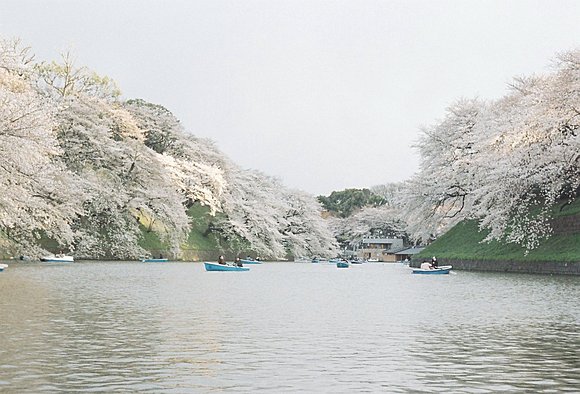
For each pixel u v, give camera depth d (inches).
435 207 2945.4
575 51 1657.2
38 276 1519.4
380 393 364.5
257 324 665.6
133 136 3115.2
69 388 369.7
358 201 6934.1
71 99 2748.5
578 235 1731.1
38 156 1453.0
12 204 1530.5
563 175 1738.4
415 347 524.7
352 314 773.3
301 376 409.4
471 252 2258.9
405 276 1978.3
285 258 4650.6
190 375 409.1
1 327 619.2
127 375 406.9
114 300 933.2
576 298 999.6
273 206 4554.6
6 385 375.6
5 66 1824.6
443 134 2886.3
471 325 666.8
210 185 3540.8
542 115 1708.9
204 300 960.9
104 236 2753.4
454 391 370.0
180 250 3221.0
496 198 1932.8
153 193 2898.6
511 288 1231.5
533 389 374.9
